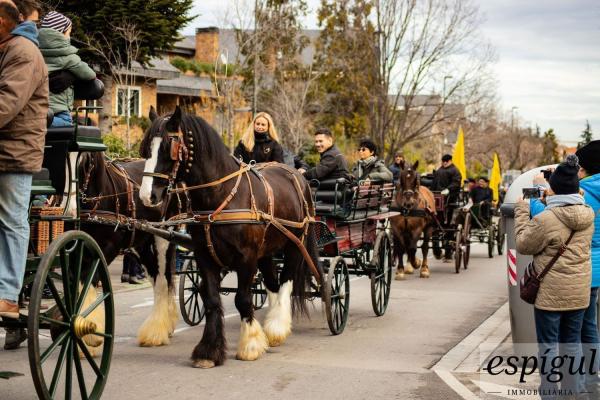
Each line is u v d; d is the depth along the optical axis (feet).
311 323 36.65
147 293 45.21
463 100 120.67
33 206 21.31
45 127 19.01
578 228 20.07
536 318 20.85
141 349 29.96
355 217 37.55
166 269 30.94
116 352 29.32
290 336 33.30
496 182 121.08
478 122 164.35
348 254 38.17
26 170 18.54
